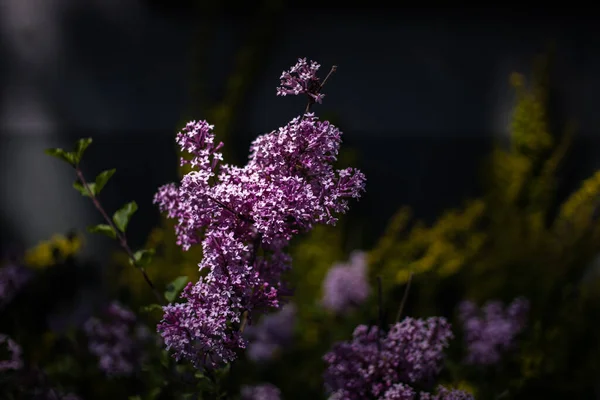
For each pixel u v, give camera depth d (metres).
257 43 2.16
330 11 2.20
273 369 1.33
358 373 0.87
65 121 2.23
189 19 2.20
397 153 2.22
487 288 1.67
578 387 1.22
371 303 1.36
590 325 1.39
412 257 1.58
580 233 1.72
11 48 2.22
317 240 1.81
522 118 2.05
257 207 0.80
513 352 1.12
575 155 2.16
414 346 0.87
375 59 2.21
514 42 2.20
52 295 1.15
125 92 2.22
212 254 0.80
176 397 0.97
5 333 1.07
